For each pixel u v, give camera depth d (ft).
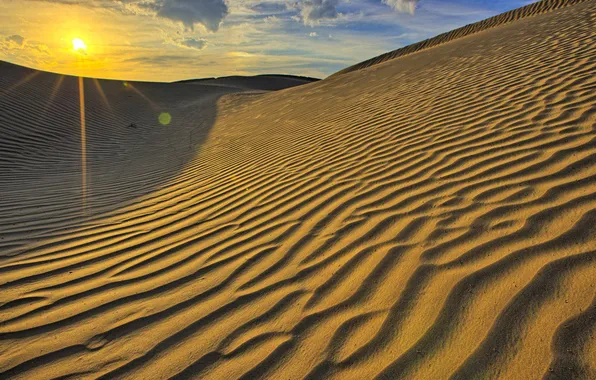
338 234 9.64
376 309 6.77
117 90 68.49
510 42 32.55
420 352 5.65
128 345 6.84
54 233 12.37
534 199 8.89
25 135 31.53
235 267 9.09
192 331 7.05
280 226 10.84
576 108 13.62
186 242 10.88
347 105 27.27
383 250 8.46
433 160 12.68
